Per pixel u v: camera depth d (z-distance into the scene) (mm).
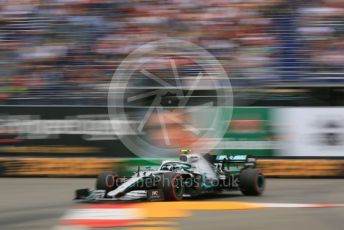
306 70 60094
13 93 62250
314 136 56281
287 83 59531
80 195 34969
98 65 63094
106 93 61281
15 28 66312
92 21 66438
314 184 49562
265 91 58750
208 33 64438
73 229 25688
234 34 63969
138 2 67500
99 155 58031
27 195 41562
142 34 65250
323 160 55719
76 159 57750
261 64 60938
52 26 66375
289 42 62250
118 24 66125
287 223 27188
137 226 26109
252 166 41750
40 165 58094
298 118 56625
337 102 56938
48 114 58688
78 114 58438
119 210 31406
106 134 58125
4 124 58938
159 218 28531
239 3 66062
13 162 58375
